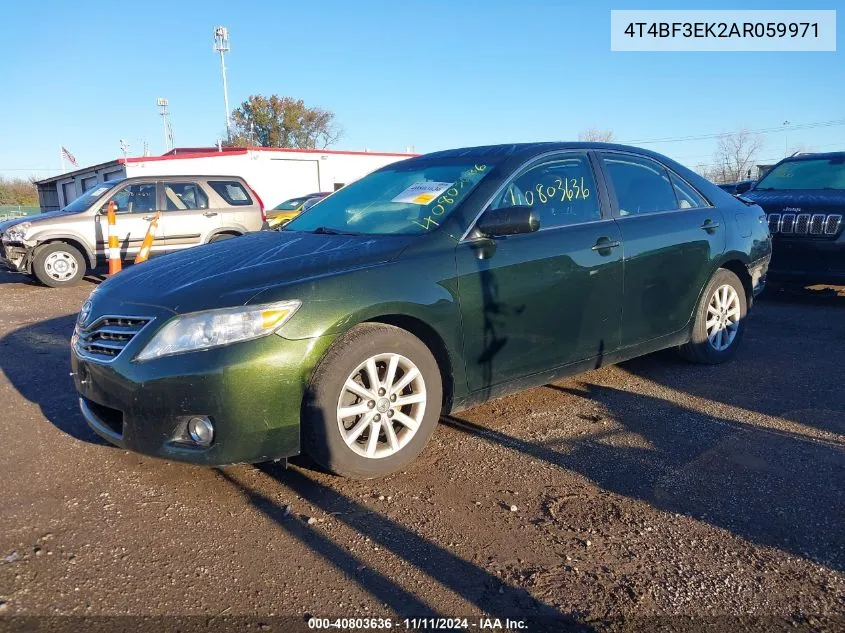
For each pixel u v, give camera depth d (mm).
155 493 3285
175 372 2951
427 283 3441
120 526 2984
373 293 3260
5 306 8750
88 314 3459
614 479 3416
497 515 3074
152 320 3084
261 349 2980
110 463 3617
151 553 2773
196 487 3348
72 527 2975
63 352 6055
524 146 4293
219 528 2969
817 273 7383
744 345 5973
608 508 3129
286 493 3281
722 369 5234
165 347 2996
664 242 4590
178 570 2658
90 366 3234
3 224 11062
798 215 7406
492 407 4461
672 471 3492
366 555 2762
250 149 25266
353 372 3209
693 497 3219
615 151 4668
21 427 4152
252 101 56062
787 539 2852
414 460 3646
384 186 4461
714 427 4074
